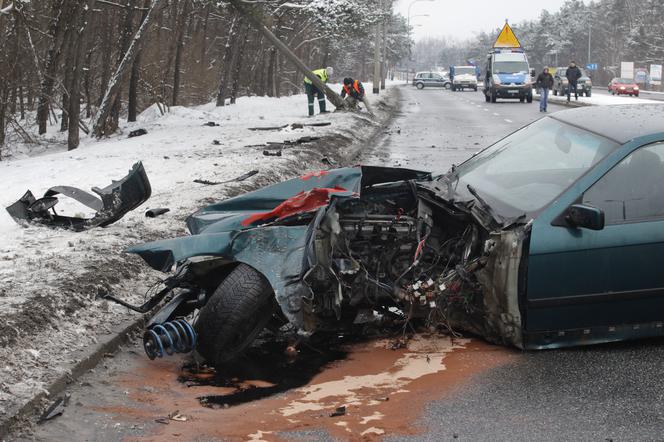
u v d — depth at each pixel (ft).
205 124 89.30
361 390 16.62
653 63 390.01
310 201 19.12
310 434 14.46
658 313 18.37
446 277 18.53
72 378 16.66
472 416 15.23
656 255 18.06
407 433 14.48
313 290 17.85
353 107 102.73
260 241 17.43
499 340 18.74
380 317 20.07
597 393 16.20
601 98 170.30
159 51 109.29
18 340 17.42
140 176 28.25
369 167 22.13
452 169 22.88
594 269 17.87
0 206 34.55
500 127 88.22
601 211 17.29
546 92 120.47
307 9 117.91
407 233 19.01
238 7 96.78
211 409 15.74
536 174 19.81
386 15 143.13
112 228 28.32
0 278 21.47
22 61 85.87
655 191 18.49
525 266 17.62
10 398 15.03
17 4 72.54
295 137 67.00
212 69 136.36
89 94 114.62
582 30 485.56
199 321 17.39
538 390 16.39
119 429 14.74
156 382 17.22
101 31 109.50
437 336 19.69
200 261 18.45
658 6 400.88
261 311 17.28
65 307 19.57
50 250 25.05
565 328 18.12
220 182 39.32
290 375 17.56
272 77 176.76
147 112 107.14
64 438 14.33
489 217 18.52
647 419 14.99
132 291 22.21
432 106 141.38
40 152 86.89
